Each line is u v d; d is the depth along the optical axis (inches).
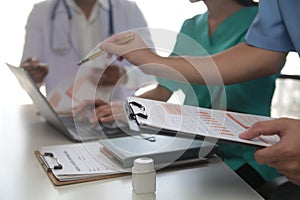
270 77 40.1
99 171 24.5
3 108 44.4
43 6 67.9
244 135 23.3
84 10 66.6
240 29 42.1
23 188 22.5
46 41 64.7
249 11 43.1
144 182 21.4
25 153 28.9
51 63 61.6
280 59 36.2
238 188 23.2
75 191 22.1
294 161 22.4
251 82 39.0
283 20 34.9
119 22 65.2
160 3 68.1
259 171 33.4
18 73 35.7
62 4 67.1
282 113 68.6
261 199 22.0
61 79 46.2
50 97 36.9
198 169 26.0
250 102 39.4
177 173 25.2
